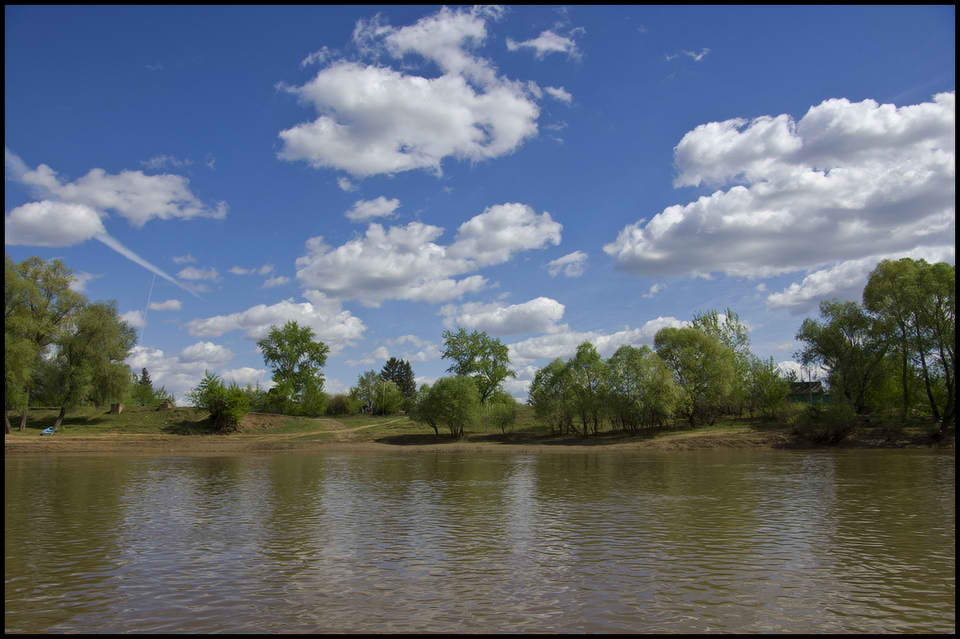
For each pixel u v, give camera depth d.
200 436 81.38
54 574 15.30
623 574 14.92
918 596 13.11
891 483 33.41
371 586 14.05
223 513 24.92
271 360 105.06
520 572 15.20
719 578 14.54
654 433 74.81
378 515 24.27
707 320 91.50
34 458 59.09
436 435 84.06
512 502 27.77
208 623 11.65
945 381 68.31
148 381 160.25
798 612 12.12
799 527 20.88
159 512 25.28
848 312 72.00
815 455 55.28
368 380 135.12
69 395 76.75
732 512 24.19
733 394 79.44
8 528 21.77
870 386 72.19
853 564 15.80
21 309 75.62
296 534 20.36
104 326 79.94
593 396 77.88
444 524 22.11
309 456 62.66
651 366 74.44
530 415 101.25
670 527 21.11
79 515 24.61
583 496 29.62
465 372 101.56
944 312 62.91
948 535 19.42
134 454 65.88
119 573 15.38
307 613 12.20
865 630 11.17
